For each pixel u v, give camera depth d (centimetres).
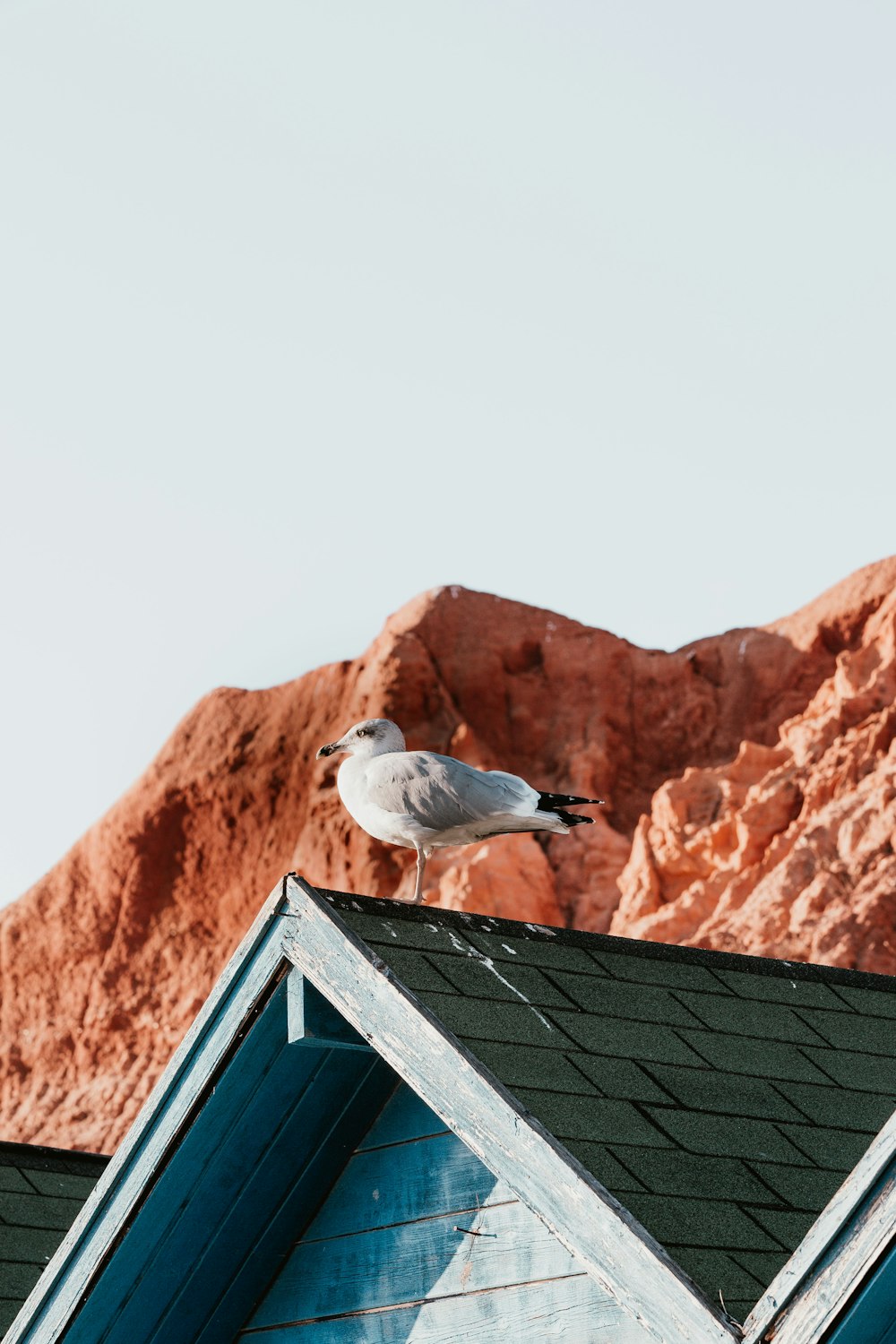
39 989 6894
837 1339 527
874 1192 521
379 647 6906
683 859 5294
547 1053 671
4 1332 998
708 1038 727
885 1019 800
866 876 4634
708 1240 584
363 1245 791
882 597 6625
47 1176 1185
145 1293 806
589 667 6762
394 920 733
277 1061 759
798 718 5928
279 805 6738
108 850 6950
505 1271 721
